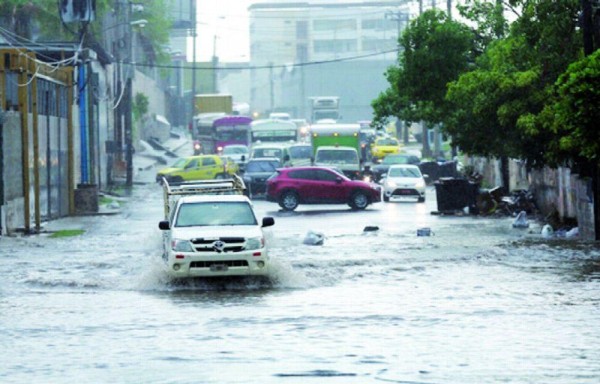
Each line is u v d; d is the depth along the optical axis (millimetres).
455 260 55781
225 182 64250
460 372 25547
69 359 28125
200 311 37906
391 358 27625
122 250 65812
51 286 47031
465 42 93062
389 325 33750
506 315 35750
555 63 73438
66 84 100875
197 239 44938
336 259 56781
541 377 24875
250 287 45719
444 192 94438
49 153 93750
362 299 40875
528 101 75188
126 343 30781
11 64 81500
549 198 85062
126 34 169750
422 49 93438
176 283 45938
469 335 31469
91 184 104750
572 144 59969
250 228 46125
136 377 25359
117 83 165250
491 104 77000
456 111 89938
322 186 102750
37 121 85562
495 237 69875
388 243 66438
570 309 37062
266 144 164125
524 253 58469
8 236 76938
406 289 44156
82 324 34938
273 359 27641
